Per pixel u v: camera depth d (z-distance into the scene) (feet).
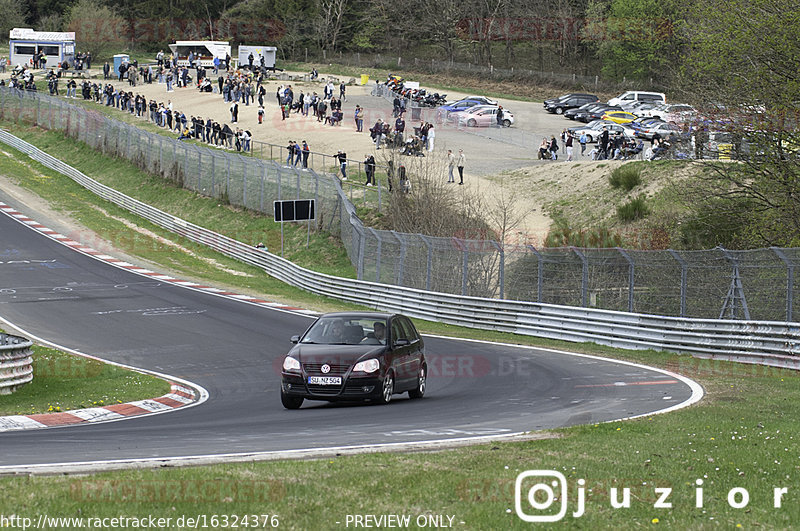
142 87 471.62
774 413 74.43
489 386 98.17
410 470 45.96
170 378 111.65
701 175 215.72
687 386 94.99
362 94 469.57
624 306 142.51
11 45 526.57
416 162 278.87
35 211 287.48
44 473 45.70
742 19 174.19
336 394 79.82
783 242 172.96
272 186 266.77
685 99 202.90
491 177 280.92
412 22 628.69
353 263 219.41
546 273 158.51
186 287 202.59
